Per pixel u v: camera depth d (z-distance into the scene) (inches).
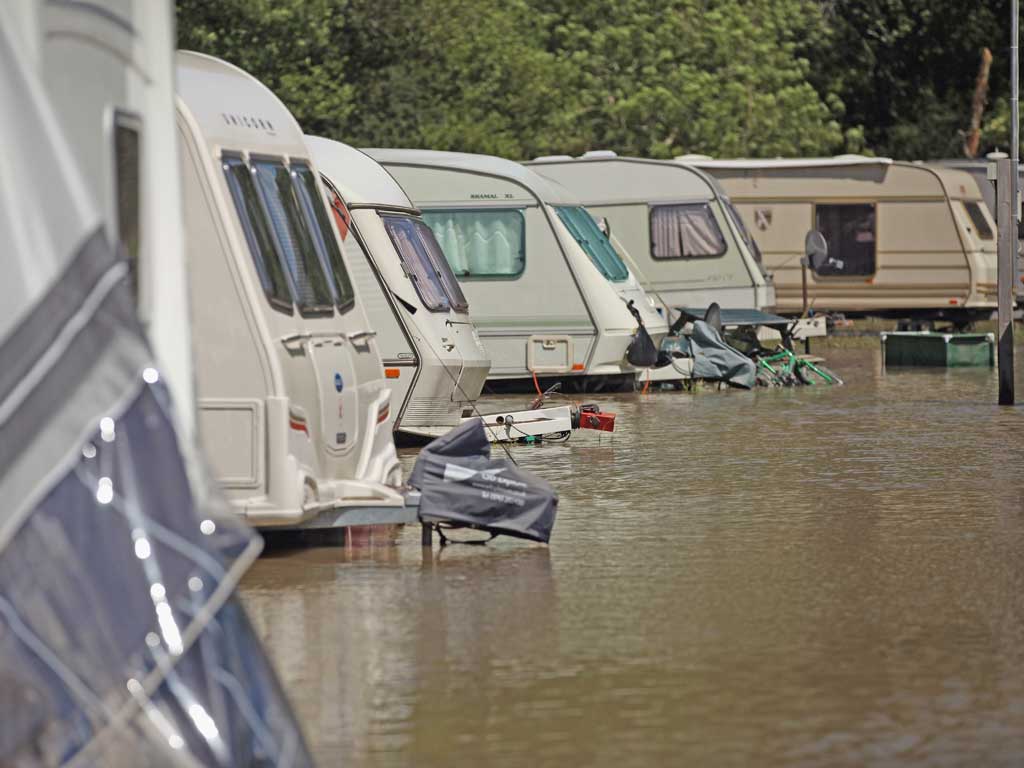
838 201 3277.6
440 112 3636.8
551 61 4062.5
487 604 826.8
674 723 612.1
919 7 5093.5
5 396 495.2
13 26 518.6
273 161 995.9
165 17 589.9
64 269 504.1
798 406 1973.4
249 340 911.7
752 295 2677.2
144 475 496.1
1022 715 618.2
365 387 1038.4
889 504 1152.8
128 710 477.1
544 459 1457.9
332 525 981.2
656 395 2180.1
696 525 1072.8
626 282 2281.0
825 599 830.5
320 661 710.5
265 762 492.1
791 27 4766.2
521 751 580.1
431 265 1508.4
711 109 4138.8
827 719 615.2
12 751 472.1
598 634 756.6
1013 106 2657.5
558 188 2277.3
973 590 848.9
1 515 490.6
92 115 565.3
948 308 3289.9
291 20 3326.8
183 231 586.9
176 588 485.7
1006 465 1363.2
